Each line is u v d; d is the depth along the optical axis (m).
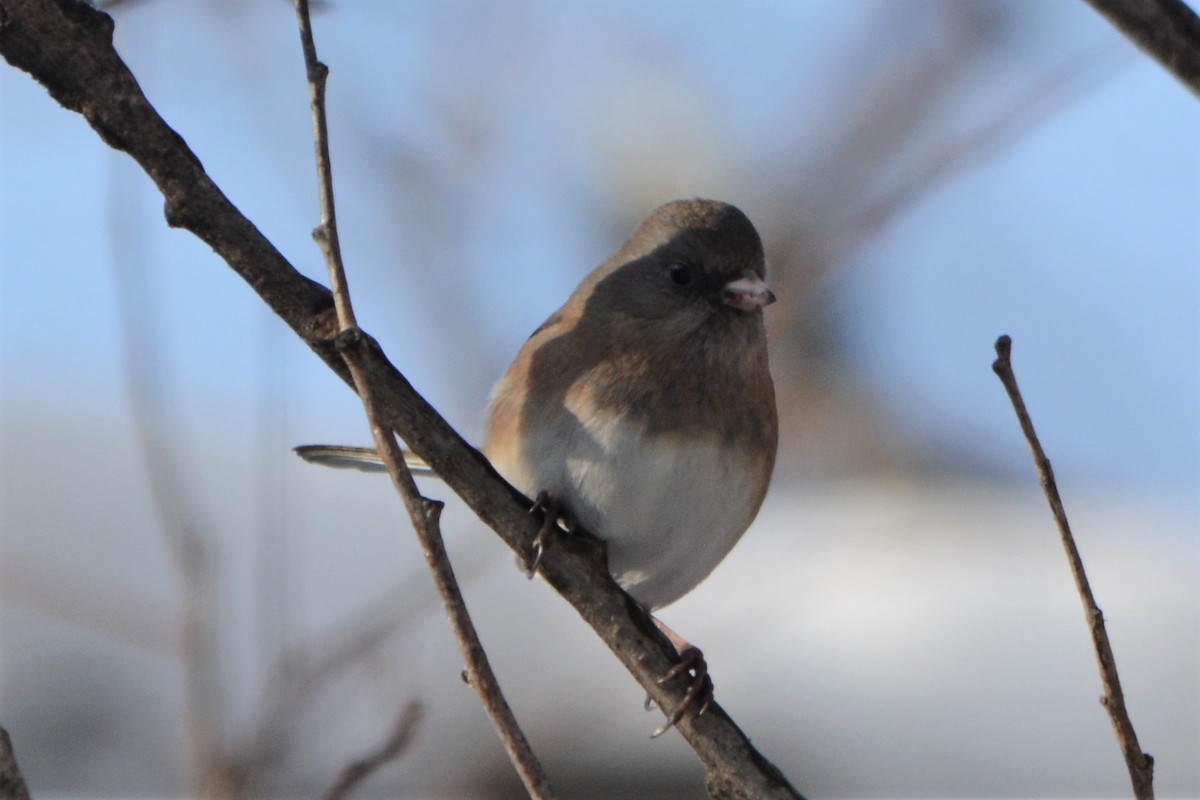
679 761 11.59
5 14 5.43
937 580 12.59
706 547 8.71
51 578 9.57
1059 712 11.62
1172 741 11.35
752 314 8.74
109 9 6.04
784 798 6.79
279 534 7.68
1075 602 12.23
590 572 6.73
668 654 6.77
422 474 10.06
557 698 11.80
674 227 8.71
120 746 11.08
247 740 7.07
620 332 8.48
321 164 5.26
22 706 11.20
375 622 9.68
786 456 14.62
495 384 9.04
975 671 11.84
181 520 7.03
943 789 11.57
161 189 5.73
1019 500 14.30
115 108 5.61
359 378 5.22
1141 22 5.80
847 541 13.27
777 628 12.32
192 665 6.84
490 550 9.82
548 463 8.39
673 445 8.33
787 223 13.39
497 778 11.25
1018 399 5.57
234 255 5.87
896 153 13.47
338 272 5.25
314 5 6.79
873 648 12.10
